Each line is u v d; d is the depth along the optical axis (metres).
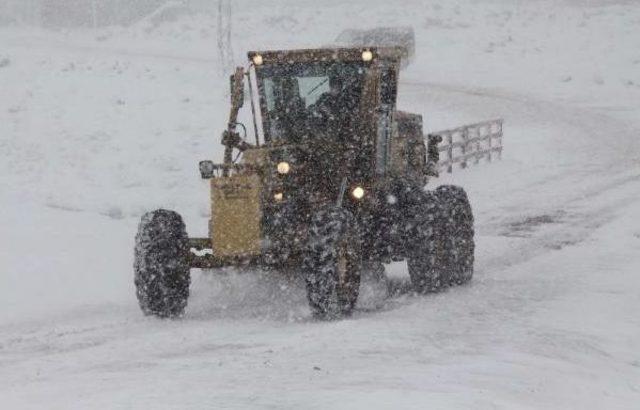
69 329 33.47
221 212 34.53
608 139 104.06
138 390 20.33
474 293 39.09
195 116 102.88
